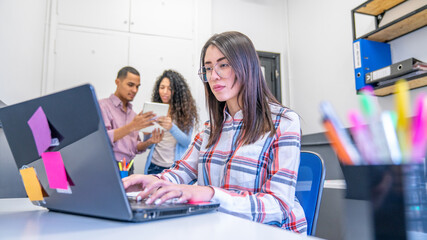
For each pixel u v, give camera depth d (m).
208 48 0.82
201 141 0.95
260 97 0.79
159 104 1.73
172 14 2.78
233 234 0.35
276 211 0.59
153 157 2.01
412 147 0.34
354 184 0.38
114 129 1.73
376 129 0.37
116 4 2.61
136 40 2.64
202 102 2.74
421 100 0.37
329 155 1.09
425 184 0.33
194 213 0.49
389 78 1.76
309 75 2.90
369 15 2.10
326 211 1.05
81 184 0.43
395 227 0.33
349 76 2.41
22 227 0.40
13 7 1.68
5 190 1.25
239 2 3.18
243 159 0.75
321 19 2.76
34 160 0.50
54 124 0.43
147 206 0.45
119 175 0.38
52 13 2.42
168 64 2.71
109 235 0.35
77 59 2.46
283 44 3.32
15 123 0.50
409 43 1.92
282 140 0.72
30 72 2.09
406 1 1.85
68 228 0.39
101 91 2.50
